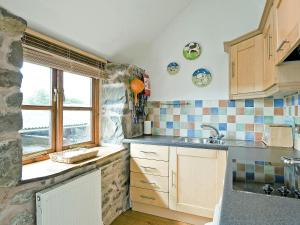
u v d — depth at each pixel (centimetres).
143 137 278
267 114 251
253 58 211
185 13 288
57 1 169
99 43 240
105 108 271
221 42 271
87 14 197
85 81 253
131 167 255
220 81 272
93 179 188
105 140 269
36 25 176
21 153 133
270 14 163
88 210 182
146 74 303
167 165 235
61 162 182
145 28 269
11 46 128
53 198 147
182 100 291
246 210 74
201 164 221
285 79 147
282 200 82
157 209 248
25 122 179
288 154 176
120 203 248
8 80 126
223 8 270
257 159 157
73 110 231
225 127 270
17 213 133
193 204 226
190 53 285
